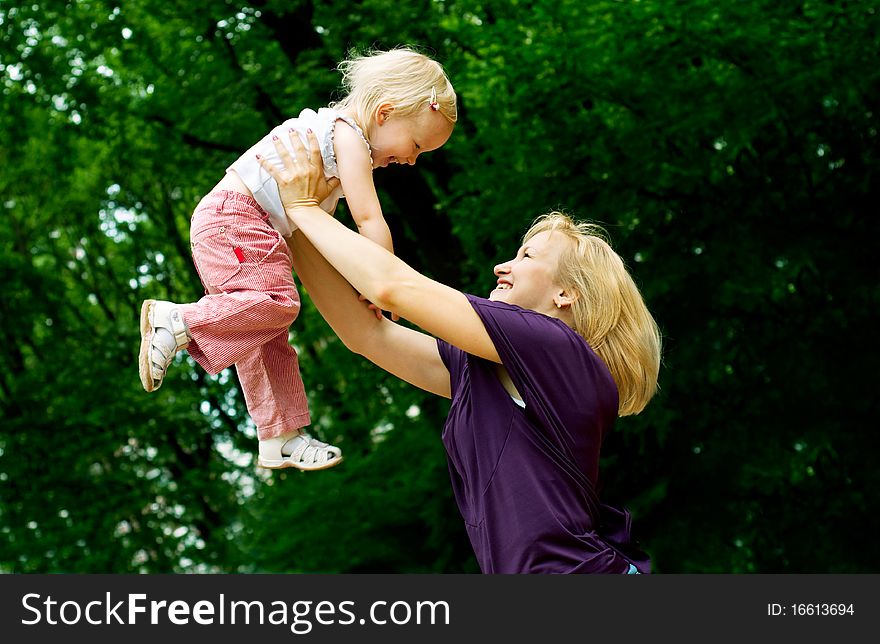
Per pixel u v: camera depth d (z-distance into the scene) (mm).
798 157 13945
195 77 17578
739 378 14359
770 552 14773
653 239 14039
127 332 24094
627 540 4660
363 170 4750
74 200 24031
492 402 4516
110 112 18500
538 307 4809
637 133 14000
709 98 13625
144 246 25641
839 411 13961
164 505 23016
